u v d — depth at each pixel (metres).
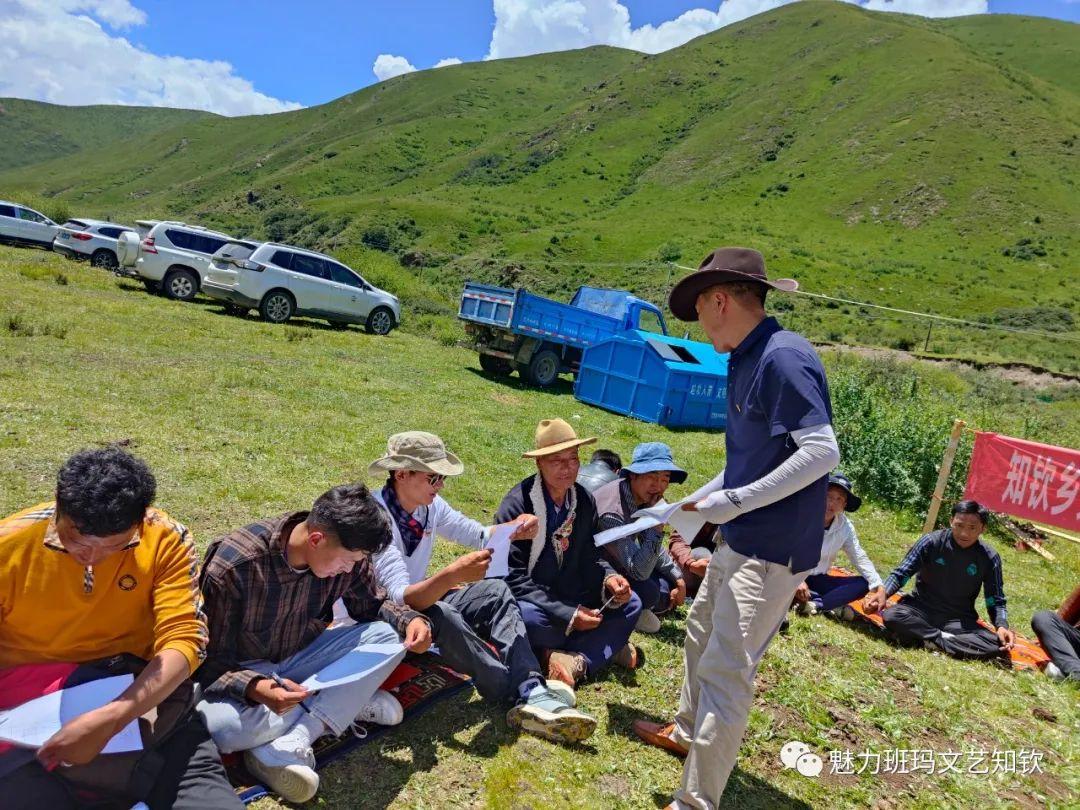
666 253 75.88
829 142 119.50
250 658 2.68
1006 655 4.89
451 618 3.16
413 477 3.24
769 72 164.12
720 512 2.47
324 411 8.61
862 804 3.17
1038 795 3.41
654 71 168.88
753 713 3.69
